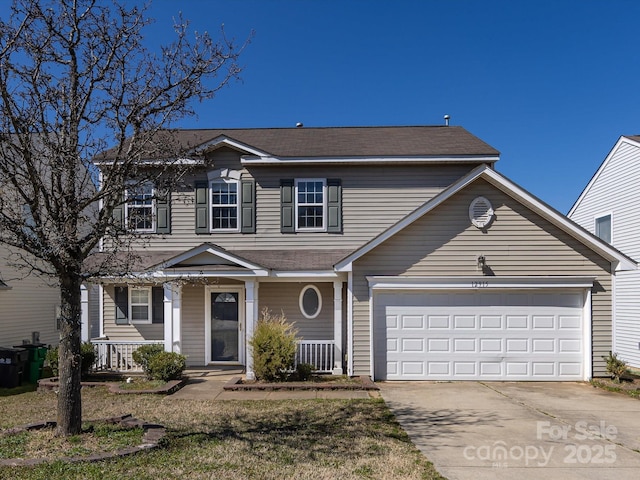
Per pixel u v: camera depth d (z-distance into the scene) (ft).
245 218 46.73
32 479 17.47
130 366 44.32
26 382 42.65
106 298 47.34
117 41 21.72
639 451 21.93
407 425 25.84
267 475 18.37
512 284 38.60
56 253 20.15
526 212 38.99
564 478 18.80
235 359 46.44
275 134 55.21
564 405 30.66
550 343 38.91
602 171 55.57
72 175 20.95
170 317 40.75
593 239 38.09
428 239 39.01
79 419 22.58
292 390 35.22
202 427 25.02
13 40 19.22
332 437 23.44
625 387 34.83
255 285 40.91
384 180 46.98
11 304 53.16
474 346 38.99
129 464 19.07
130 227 23.02
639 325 48.91
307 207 47.09
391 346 39.11
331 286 45.96
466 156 45.78
